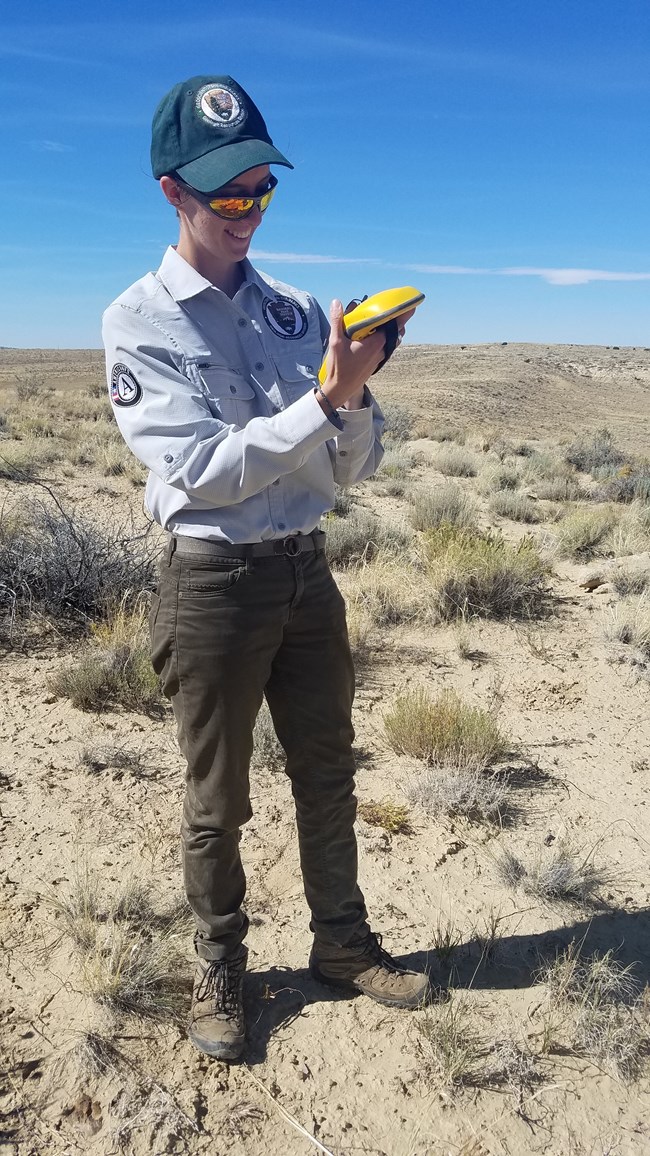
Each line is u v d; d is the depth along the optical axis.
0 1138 2.05
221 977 2.34
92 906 2.79
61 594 5.58
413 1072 2.30
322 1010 2.49
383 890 3.07
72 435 15.45
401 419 25.47
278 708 2.30
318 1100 2.21
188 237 2.01
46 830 3.29
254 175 1.91
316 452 2.09
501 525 10.41
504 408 56.28
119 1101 2.17
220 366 1.99
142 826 3.35
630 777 4.00
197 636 2.04
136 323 1.94
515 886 3.13
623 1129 2.19
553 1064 2.36
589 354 125.25
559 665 5.45
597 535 8.67
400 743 4.11
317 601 2.18
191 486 1.85
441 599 6.29
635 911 3.03
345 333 1.76
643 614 6.00
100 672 4.52
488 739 4.06
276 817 3.47
